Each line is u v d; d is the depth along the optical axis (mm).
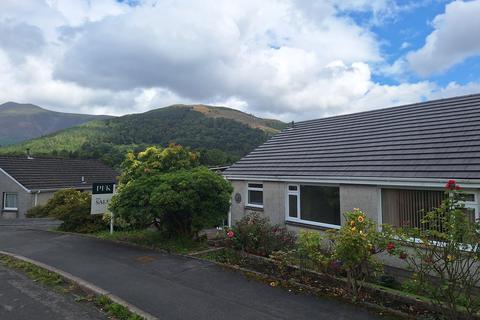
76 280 7684
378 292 6539
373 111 15820
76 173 33812
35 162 32312
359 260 6203
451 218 5070
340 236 6379
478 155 8664
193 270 8531
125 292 6988
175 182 10922
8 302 6484
